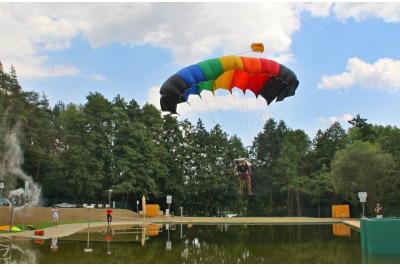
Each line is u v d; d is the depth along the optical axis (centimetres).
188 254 1792
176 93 1892
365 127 7475
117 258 1630
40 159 5469
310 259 1628
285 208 7269
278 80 2062
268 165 7438
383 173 5100
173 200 6500
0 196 3962
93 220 4162
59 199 5572
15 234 2492
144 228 3425
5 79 5378
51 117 6725
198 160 6544
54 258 1588
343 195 5875
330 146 7362
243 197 7088
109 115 5816
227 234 2889
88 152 5375
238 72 2130
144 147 5828
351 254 1739
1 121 4916
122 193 5803
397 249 1705
